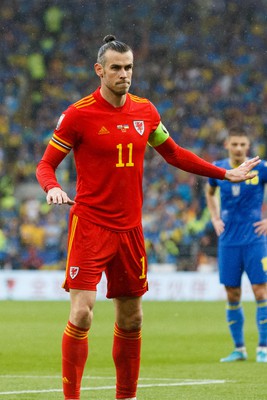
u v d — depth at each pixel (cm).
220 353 3709
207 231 8081
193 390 2462
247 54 11025
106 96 1897
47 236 8106
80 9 11119
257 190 3362
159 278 7006
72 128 1878
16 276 6950
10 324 4919
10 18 11050
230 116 10331
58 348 3881
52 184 1845
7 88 10481
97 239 1867
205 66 10881
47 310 5844
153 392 2416
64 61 10838
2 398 2288
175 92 10588
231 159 3381
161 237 7988
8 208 8700
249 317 5362
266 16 11250
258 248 3334
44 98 10425
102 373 3028
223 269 3381
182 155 2014
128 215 1900
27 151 9681
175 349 3859
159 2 11231
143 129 1914
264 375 2873
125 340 1948
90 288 1848
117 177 1881
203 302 6675
